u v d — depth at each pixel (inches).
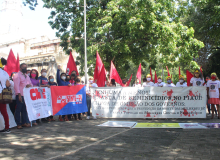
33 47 1953.7
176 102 333.1
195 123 291.6
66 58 1374.3
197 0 733.3
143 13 650.8
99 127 270.2
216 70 981.2
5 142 191.3
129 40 701.3
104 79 406.0
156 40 699.4
